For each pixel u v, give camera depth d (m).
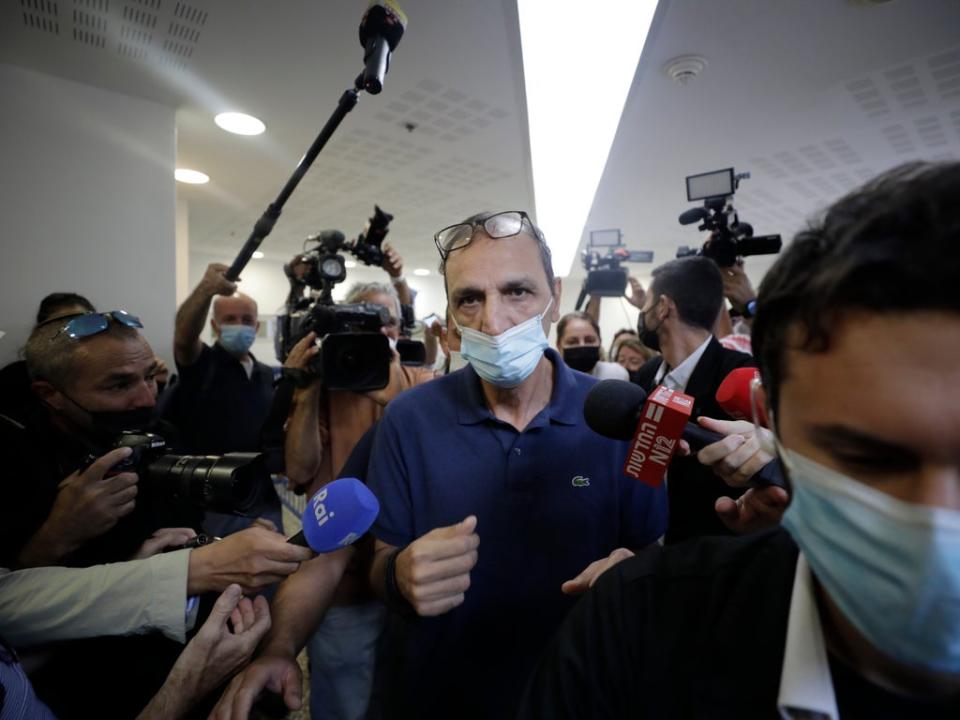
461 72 1.78
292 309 1.46
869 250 0.26
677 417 0.55
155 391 0.94
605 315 7.50
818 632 0.34
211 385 1.93
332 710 1.11
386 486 0.80
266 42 1.62
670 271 1.31
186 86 1.89
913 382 0.26
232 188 3.07
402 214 3.64
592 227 4.22
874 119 2.27
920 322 0.25
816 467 0.32
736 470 0.53
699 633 0.39
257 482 0.78
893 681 0.34
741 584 0.40
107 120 1.91
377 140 2.39
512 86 1.87
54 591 0.66
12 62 1.72
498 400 0.81
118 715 0.74
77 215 1.85
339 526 0.62
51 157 1.80
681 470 1.19
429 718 0.73
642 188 3.24
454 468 0.77
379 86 0.91
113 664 0.75
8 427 0.78
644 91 2.02
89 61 1.72
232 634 0.66
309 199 3.30
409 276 7.27
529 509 0.74
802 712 0.32
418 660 0.75
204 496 0.72
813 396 0.30
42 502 0.76
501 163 2.69
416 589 0.58
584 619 0.44
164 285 2.03
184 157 2.57
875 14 1.54
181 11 1.46
